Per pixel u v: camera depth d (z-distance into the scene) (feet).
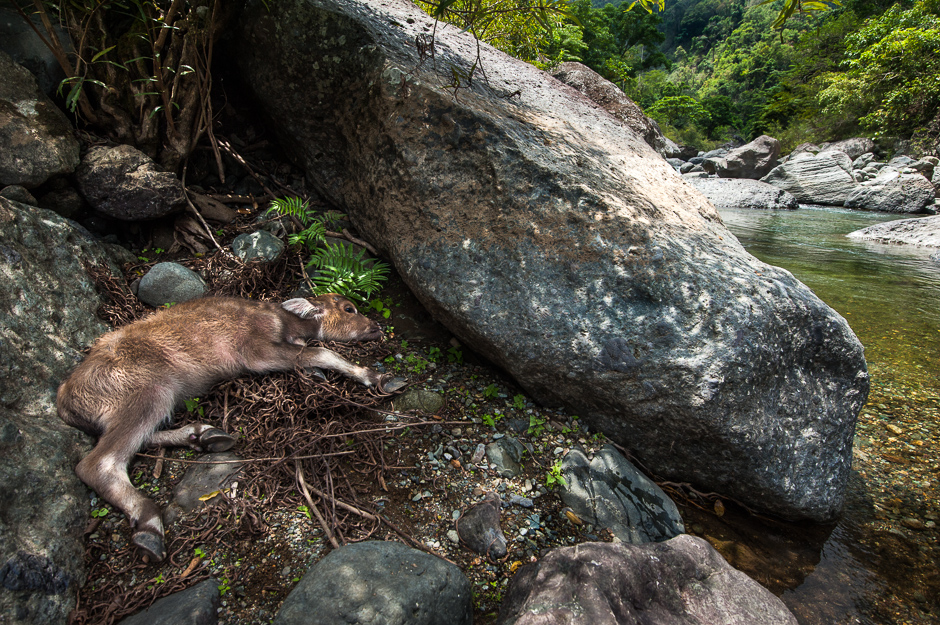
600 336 11.17
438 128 13.21
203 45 14.48
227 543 8.71
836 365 11.85
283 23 14.60
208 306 11.60
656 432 11.26
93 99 13.99
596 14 115.24
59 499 8.52
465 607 7.99
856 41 87.81
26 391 9.45
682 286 11.12
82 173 12.98
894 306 23.65
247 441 10.45
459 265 12.41
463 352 13.80
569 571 8.12
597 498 10.48
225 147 16.46
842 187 62.95
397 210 13.58
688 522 10.92
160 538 8.48
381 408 11.66
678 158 97.60
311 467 9.96
